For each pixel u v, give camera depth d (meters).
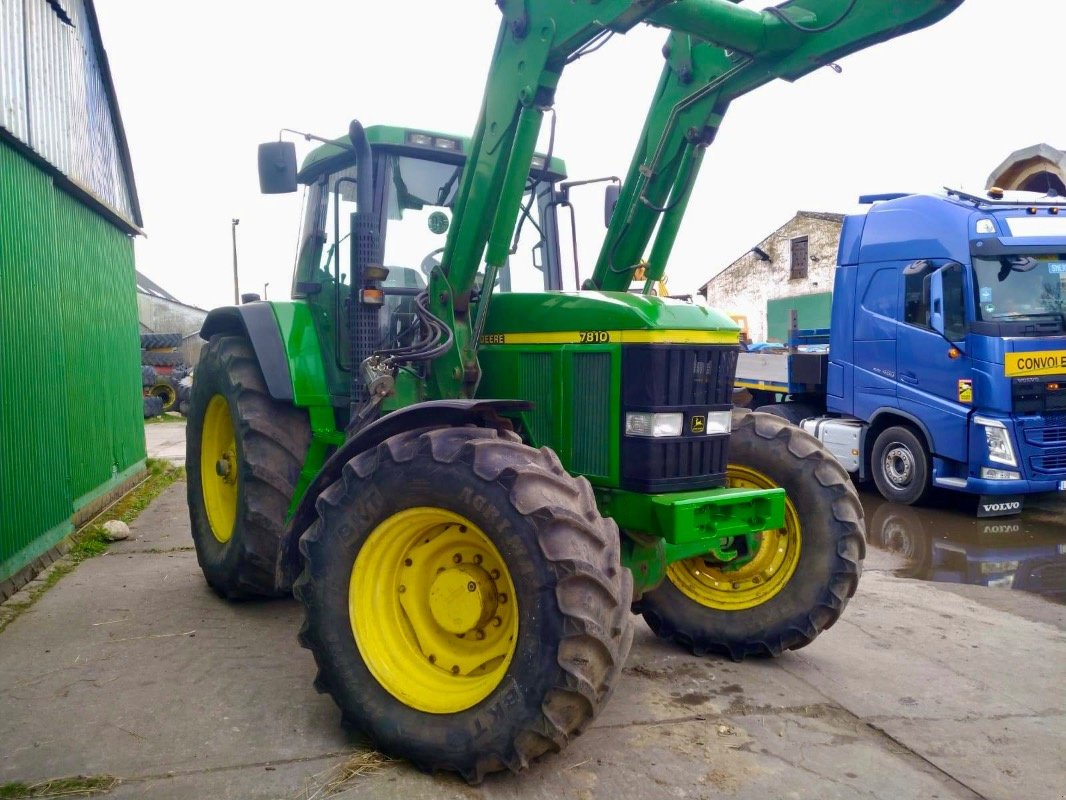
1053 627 4.68
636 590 3.60
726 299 30.36
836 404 9.55
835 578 3.91
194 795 2.71
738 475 4.17
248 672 3.73
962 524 7.88
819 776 2.91
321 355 4.58
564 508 2.77
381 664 3.02
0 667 3.78
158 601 4.81
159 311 32.16
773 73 3.52
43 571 5.44
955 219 8.05
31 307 5.54
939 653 4.20
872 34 3.18
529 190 4.65
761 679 3.79
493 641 3.03
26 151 5.53
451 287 3.70
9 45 5.41
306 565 3.14
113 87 8.05
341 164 4.57
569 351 3.58
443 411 3.05
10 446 5.05
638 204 4.13
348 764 2.91
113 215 7.88
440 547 3.09
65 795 2.70
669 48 3.97
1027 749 3.14
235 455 4.86
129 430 8.79
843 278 9.38
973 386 7.83
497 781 2.83
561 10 3.20
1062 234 7.89
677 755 3.03
